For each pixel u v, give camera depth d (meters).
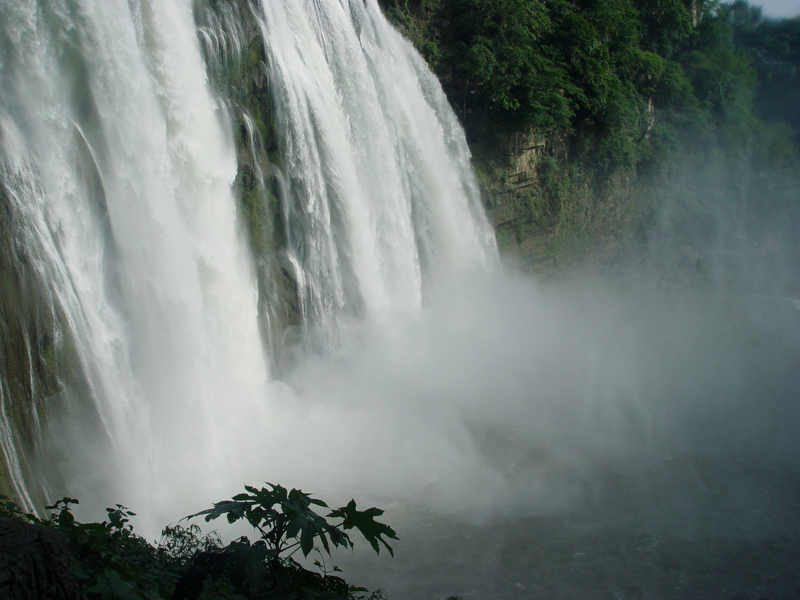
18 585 5.01
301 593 6.12
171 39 21.03
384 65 32.12
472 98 38.41
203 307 21.75
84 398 16.70
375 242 30.19
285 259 25.42
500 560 16.70
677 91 57.06
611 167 48.47
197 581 5.67
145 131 20.09
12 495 13.71
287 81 25.34
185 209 21.67
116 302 18.64
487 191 39.06
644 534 18.12
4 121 16.11
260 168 24.36
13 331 15.02
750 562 17.12
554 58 42.88
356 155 29.42
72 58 18.12
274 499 5.98
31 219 16.09
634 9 51.50
